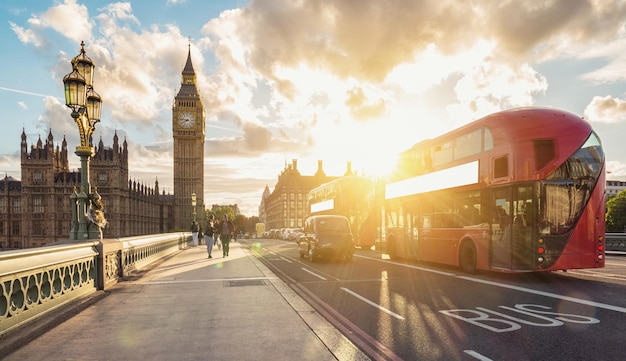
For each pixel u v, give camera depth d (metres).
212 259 19.48
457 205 13.62
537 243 10.63
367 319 6.87
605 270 13.63
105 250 9.93
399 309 7.68
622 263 16.28
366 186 27.34
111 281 10.48
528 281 11.20
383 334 5.90
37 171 109.44
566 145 10.90
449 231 14.02
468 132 13.08
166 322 6.44
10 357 4.75
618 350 5.08
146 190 139.38
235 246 35.41
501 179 11.45
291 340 5.39
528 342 5.45
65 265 7.64
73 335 5.69
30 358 4.72
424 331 6.06
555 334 5.79
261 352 4.88
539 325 6.29
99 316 6.88
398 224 18.17
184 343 5.28
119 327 6.13
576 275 12.44
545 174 10.76
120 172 113.38
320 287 10.67
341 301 8.56
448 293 9.41
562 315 6.93
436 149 15.02
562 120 11.08
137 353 4.88
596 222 10.99
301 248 21.14
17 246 109.88
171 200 163.00
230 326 6.16
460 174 13.36
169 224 152.25
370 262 18.17
